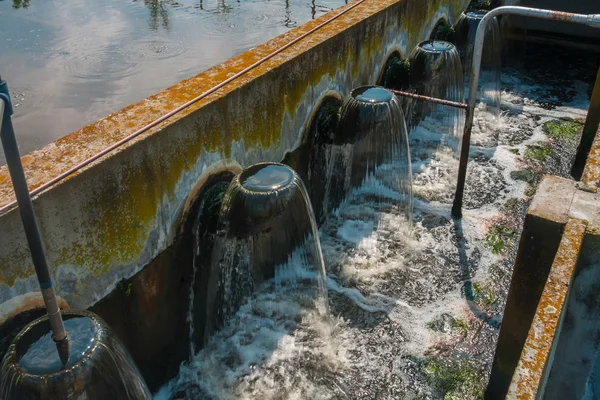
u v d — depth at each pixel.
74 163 3.01
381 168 5.34
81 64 6.48
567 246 2.43
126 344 3.54
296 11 8.40
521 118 7.49
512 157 6.57
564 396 2.83
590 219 2.63
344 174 5.40
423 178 6.17
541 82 8.59
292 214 3.92
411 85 6.68
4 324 2.72
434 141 6.80
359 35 5.62
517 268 2.94
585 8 9.34
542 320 2.09
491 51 8.12
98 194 3.02
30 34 7.43
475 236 5.29
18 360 2.39
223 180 4.06
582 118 7.48
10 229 2.62
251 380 3.99
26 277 2.76
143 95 5.81
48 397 2.31
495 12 4.49
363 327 4.36
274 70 4.32
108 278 3.23
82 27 7.72
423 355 4.12
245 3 8.82
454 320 4.41
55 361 2.36
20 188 1.94
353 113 5.06
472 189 5.99
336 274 4.87
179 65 6.50
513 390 1.84
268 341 4.22
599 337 2.60
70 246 2.93
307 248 4.18
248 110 4.13
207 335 4.27
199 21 7.97
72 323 2.55
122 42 7.18
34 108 5.52
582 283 2.57
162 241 3.58
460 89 7.11
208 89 3.95
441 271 4.90
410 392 3.86
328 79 5.26
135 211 3.30
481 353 4.13
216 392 3.93
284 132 4.71
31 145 4.94
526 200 5.81
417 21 7.13
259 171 4.04
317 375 3.99
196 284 3.99
